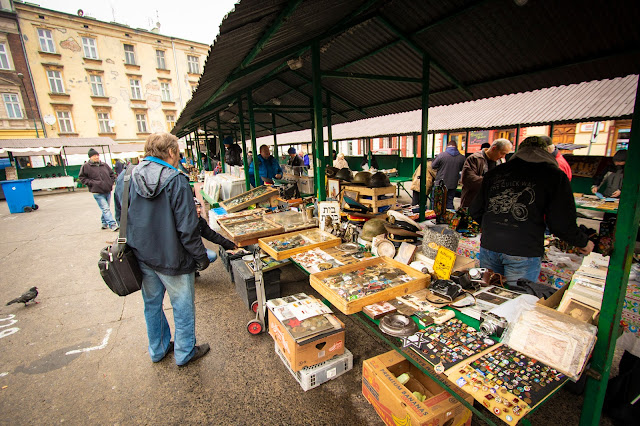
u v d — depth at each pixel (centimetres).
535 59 308
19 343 305
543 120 688
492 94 405
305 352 230
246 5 155
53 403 229
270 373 251
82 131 2439
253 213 420
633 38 244
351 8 257
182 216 219
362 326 312
